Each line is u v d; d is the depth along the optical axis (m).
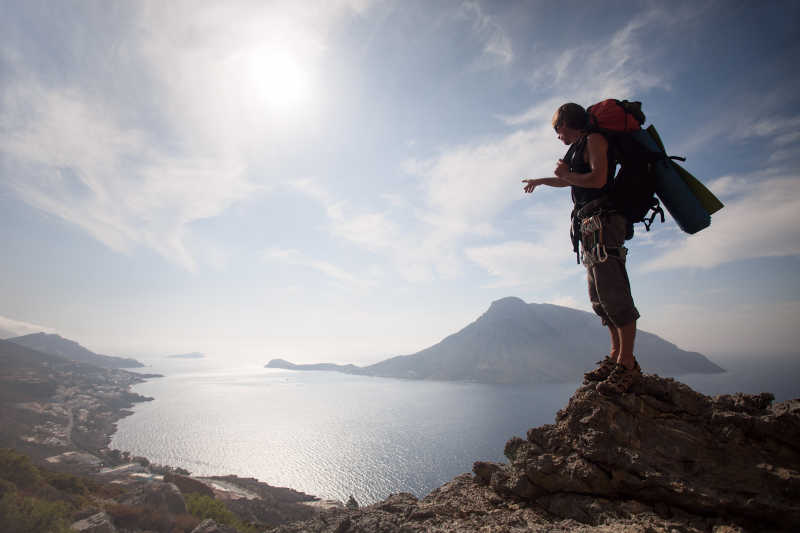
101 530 41.00
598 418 4.52
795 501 3.29
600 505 4.14
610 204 4.46
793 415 3.71
